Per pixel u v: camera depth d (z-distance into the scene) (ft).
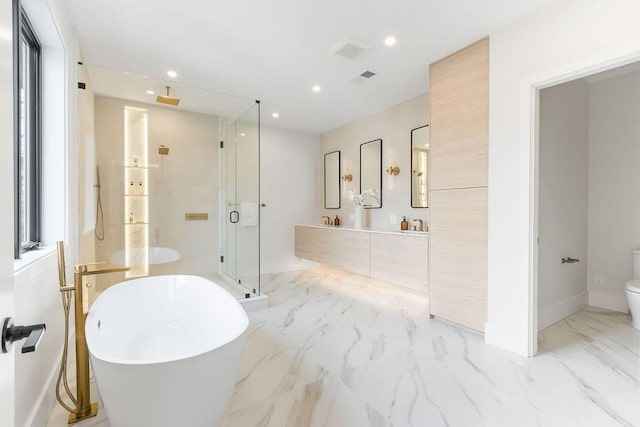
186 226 13.85
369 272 12.14
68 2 6.56
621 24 5.77
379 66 9.54
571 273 9.96
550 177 9.07
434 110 9.24
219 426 4.53
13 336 2.01
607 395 5.65
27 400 4.33
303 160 17.75
